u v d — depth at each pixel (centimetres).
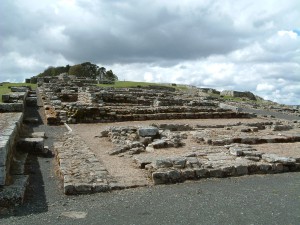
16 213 839
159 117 2641
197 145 1628
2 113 2019
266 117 3177
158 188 1046
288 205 904
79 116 2364
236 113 3009
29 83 6131
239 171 1212
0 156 936
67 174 1085
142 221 788
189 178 1140
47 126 2206
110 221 788
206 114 2845
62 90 3891
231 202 920
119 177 1125
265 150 1562
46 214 832
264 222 786
